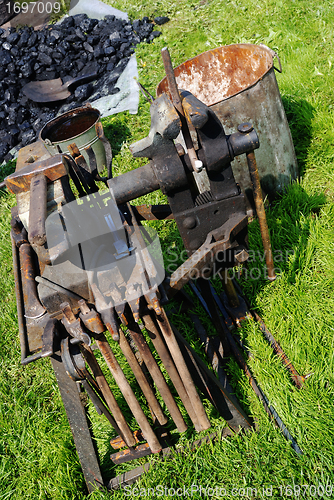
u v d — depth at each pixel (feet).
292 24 16.39
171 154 5.82
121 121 15.60
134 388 8.52
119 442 7.21
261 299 8.88
